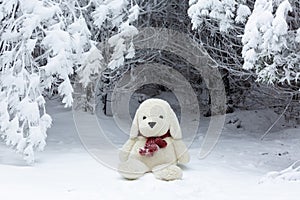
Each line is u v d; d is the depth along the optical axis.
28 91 5.60
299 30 5.07
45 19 5.62
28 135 5.68
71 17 6.14
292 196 4.41
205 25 6.80
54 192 4.36
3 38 5.82
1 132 6.16
